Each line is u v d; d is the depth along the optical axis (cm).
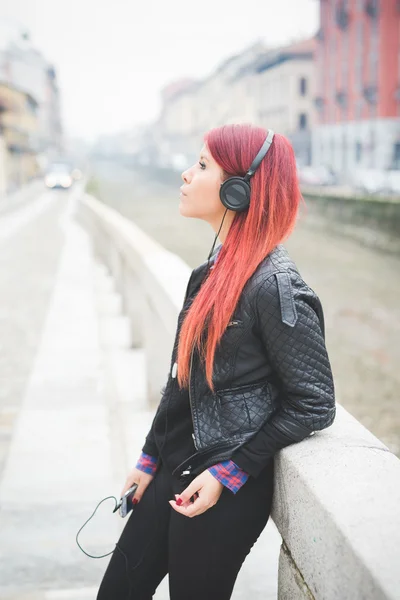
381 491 113
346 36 4216
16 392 472
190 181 143
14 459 345
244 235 132
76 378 476
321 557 112
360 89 4069
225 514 135
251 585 230
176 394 149
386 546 99
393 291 1252
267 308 126
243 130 136
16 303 802
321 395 126
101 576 246
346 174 3775
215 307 130
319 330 127
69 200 3484
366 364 823
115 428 384
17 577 244
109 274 1016
